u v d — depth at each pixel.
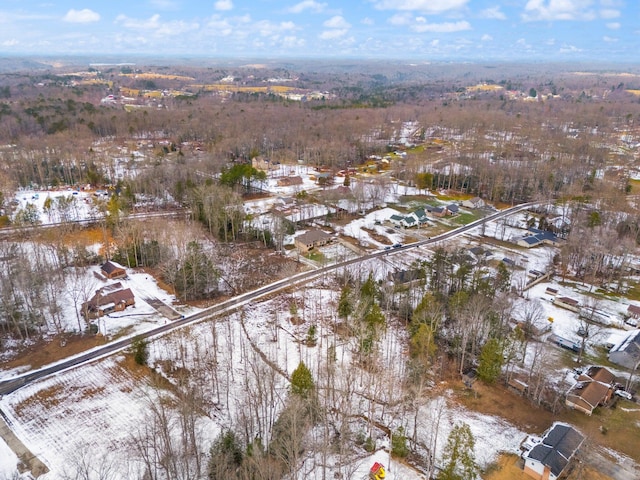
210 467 49.06
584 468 53.62
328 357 66.62
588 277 106.69
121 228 110.62
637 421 62.41
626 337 81.12
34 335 78.88
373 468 52.06
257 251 116.44
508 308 80.56
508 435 59.47
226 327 82.81
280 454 49.34
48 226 120.62
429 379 69.94
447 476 48.97
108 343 77.31
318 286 99.69
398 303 89.81
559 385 68.50
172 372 70.12
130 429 58.62
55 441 56.44
